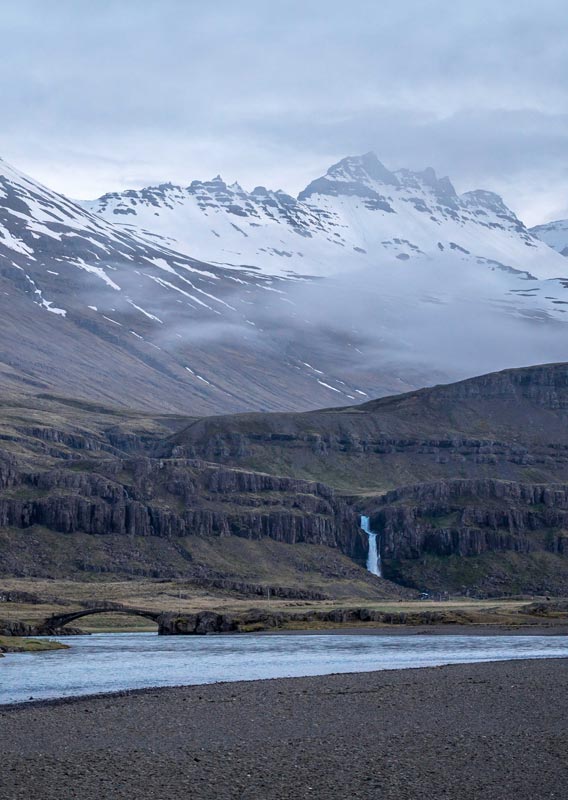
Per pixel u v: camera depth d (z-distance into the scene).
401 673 144.25
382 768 77.75
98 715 104.25
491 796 69.75
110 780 74.81
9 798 69.81
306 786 72.69
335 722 98.62
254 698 116.44
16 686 139.25
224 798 69.81
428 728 94.19
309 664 173.88
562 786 72.00
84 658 193.75
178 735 92.31
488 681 131.50
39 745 88.00
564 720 98.19
